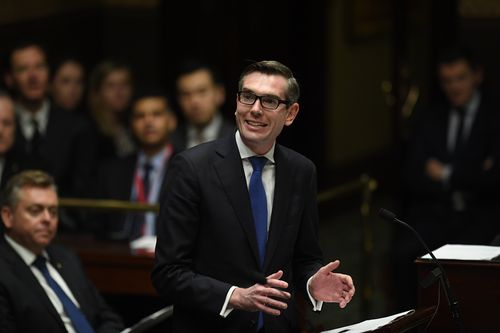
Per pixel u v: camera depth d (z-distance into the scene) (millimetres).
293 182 8062
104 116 16328
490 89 18562
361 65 26453
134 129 13883
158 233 7934
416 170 14641
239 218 7836
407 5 20797
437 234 14289
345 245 19297
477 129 14406
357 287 16172
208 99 14406
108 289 12336
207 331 7871
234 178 7902
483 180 14242
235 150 7984
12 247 10625
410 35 20812
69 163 15086
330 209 22141
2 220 10641
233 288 7566
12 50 15070
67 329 10641
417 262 7836
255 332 7887
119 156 15102
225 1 21141
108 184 13891
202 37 21062
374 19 26750
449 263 7746
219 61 21156
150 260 12188
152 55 21328
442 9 19484
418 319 7504
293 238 8016
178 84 14523
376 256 18203
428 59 20312
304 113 23797
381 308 15227
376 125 27359
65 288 10914
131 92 16422
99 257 12297
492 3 18562
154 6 21250
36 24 19391
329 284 7660
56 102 17250
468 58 14406
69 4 20391
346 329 7496
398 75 20875
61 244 12828
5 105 13633
